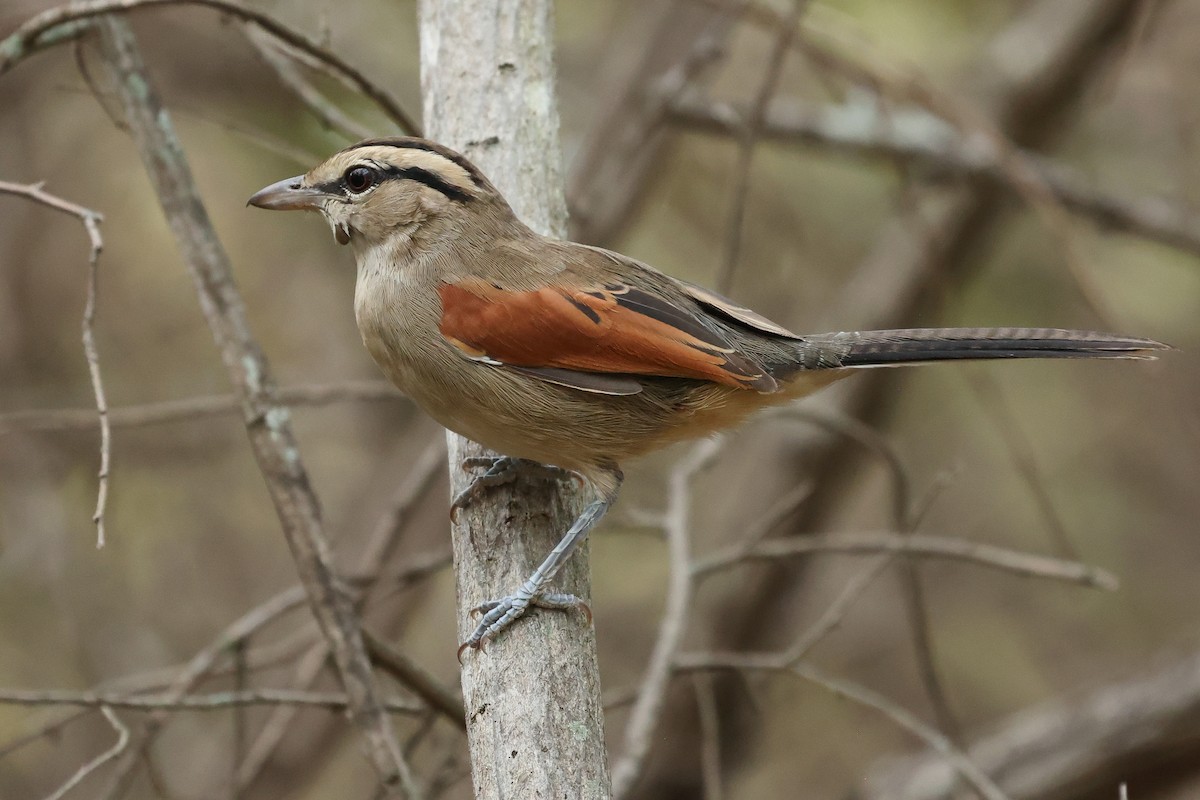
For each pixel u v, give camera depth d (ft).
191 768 41.57
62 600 41.68
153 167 26.99
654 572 50.49
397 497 39.17
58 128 47.09
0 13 39.32
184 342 48.29
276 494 25.49
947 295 44.91
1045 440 53.42
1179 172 52.13
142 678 33.14
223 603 47.09
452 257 25.09
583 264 25.40
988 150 42.73
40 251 46.52
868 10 46.55
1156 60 51.65
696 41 42.98
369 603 35.58
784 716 50.67
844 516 56.29
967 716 51.21
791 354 26.45
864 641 52.34
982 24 50.90
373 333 25.34
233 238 50.67
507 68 26.71
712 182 52.80
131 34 27.58
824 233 54.24
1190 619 51.85
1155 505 53.16
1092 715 41.27
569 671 21.65
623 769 26.76
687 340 24.72
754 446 53.62
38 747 40.68
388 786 24.23
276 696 26.53
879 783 42.88
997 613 53.01
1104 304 35.68
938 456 54.75
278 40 29.25
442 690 28.09
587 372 24.68
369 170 25.53
